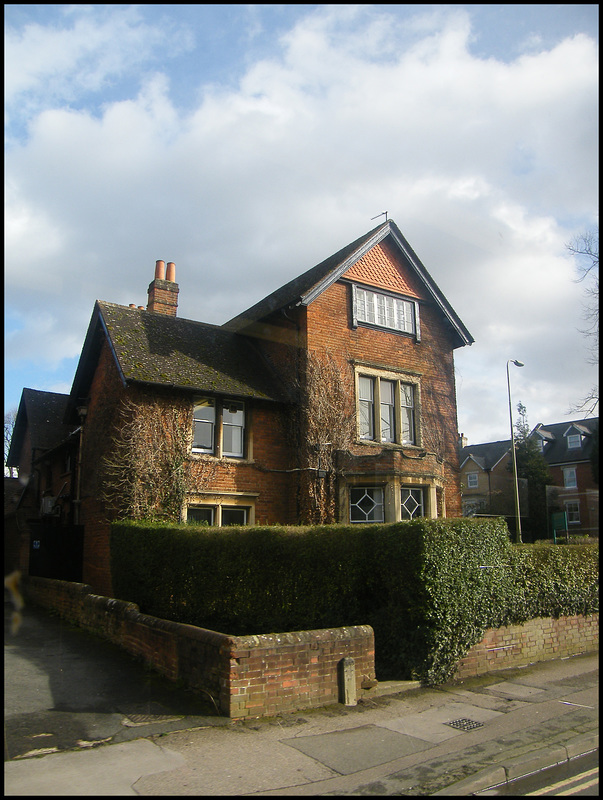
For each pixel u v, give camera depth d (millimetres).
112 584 11945
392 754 5828
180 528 10406
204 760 5582
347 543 8945
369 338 16656
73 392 16609
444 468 17438
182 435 13742
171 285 18875
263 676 6980
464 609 8562
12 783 4953
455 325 18406
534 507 25172
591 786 5289
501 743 6141
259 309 18094
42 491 20062
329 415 15062
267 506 14938
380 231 17141
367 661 7871
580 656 10461
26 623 11844
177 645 7910
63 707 6961
